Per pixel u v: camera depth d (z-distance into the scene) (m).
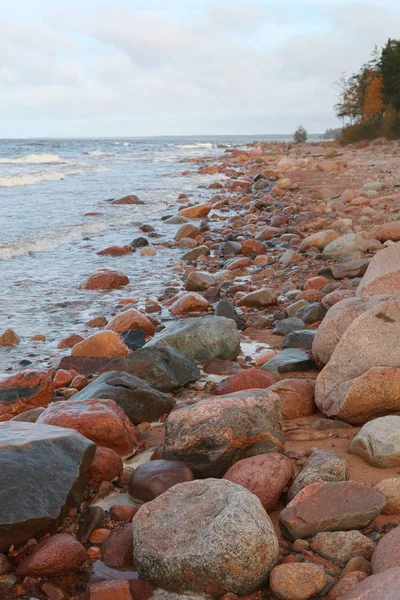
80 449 3.45
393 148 40.06
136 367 5.18
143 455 4.14
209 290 8.45
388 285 6.12
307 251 10.76
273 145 63.12
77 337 6.71
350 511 3.12
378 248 10.05
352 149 44.47
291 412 4.66
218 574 2.76
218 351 5.93
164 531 2.97
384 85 57.38
